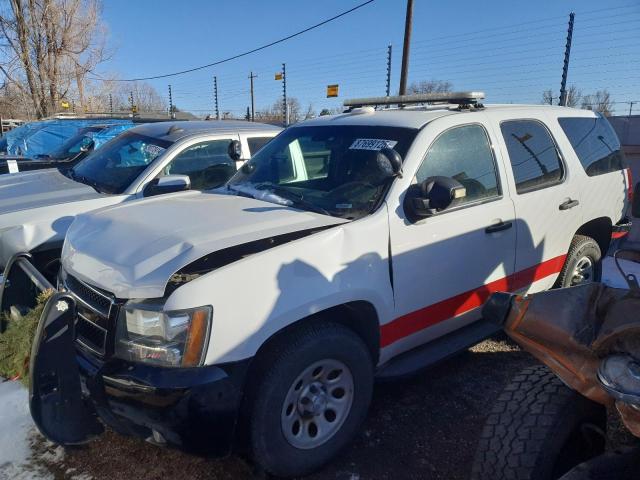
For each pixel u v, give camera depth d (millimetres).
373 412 3629
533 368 2582
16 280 3771
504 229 3828
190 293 2496
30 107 25531
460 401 3785
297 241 2840
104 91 28594
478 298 3781
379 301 3123
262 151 4328
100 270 2811
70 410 2652
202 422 2477
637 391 1753
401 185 3279
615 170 5078
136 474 2975
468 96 3951
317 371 2912
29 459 3088
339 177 3566
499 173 3871
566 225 4434
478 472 2350
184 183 4930
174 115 19234
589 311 2105
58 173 6219
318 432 2959
